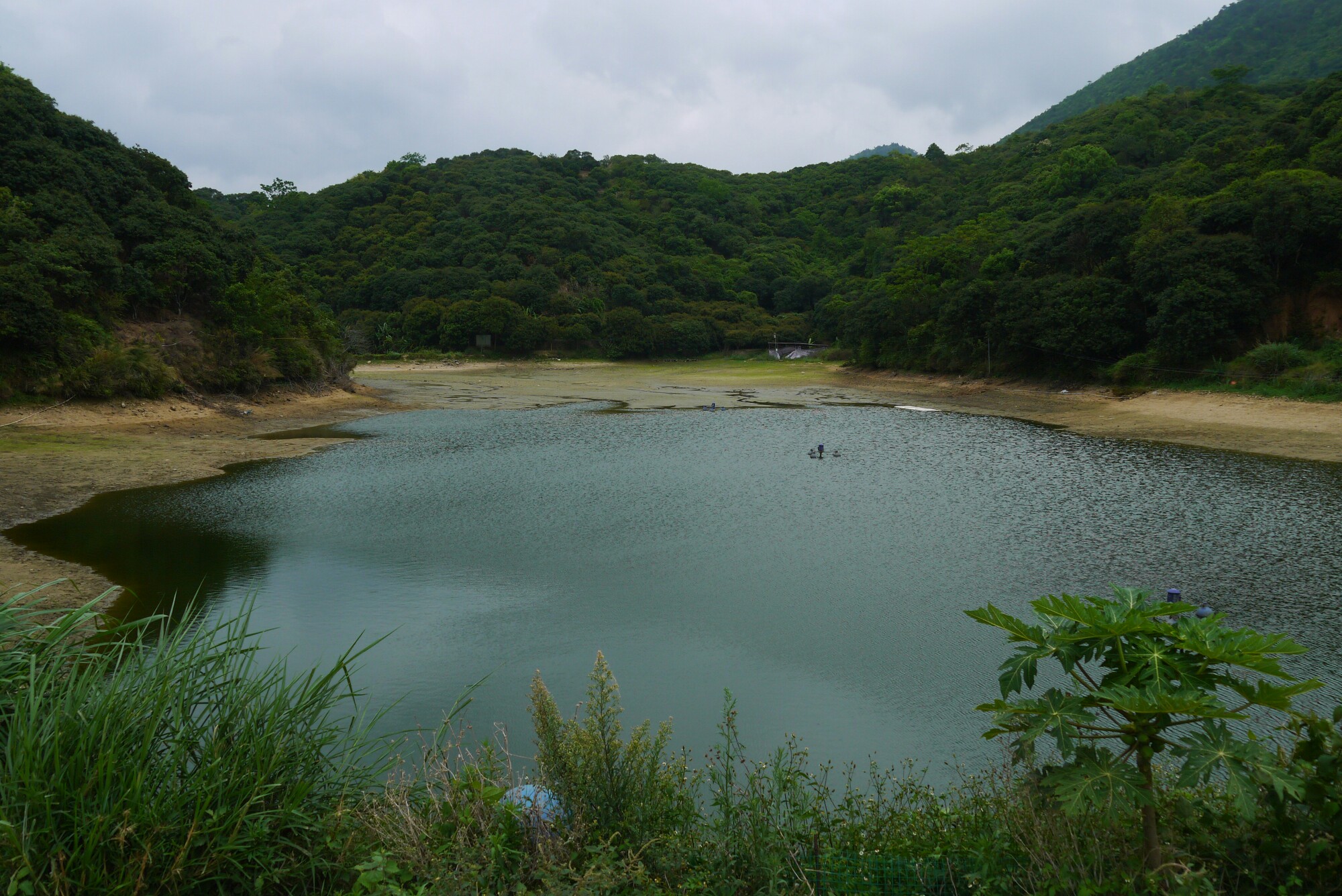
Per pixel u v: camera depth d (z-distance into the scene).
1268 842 3.85
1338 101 63.34
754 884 4.65
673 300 133.12
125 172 57.12
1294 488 26.64
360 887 3.76
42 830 3.53
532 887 4.38
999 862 4.38
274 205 162.88
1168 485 27.75
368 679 12.95
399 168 184.00
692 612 16.14
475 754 10.07
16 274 40.50
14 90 52.94
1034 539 21.19
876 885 4.62
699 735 11.19
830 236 167.25
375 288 130.62
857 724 11.56
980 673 13.26
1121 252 61.03
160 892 3.71
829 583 17.91
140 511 24.53
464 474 31.75
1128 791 3.52
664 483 30.03
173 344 48.53
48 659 4.62
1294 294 52.09
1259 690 3.51
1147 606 3.96
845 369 91.25
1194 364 51.25
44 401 40.66
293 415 51.78
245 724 4.62
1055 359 61.53
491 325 116.38
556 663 13.72
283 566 19.09
